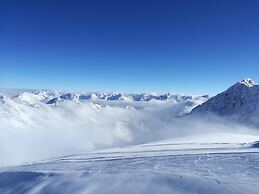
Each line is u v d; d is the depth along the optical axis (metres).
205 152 33.91
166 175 22.77
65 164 33.00
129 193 19.98
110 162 31.91
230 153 31.56
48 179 25.03
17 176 27.17
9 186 25.28
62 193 21.36
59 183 23.56
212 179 21.02
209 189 19.23
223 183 20.00
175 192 19.44
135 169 26.12
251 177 21.30
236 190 18.73
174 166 26.47
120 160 32.62
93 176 24.36
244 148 37.66
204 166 25.72
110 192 20.53
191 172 23.55
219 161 27.59
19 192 23.34
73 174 25.72
